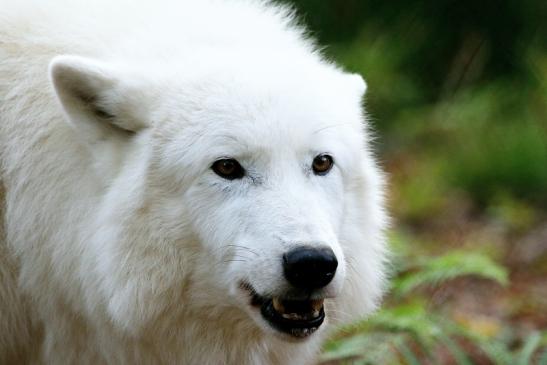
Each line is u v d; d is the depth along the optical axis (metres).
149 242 8.73
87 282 9.10
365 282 9.55
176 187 8.67
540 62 22.75
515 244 17.05
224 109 8.57
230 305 8.88
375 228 9.64
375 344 11.28
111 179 8.88
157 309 8.89
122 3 9.66
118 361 9.45
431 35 24.55
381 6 25.03
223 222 8.51
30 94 9.19
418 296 14.03
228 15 9.73
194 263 8.78
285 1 24.27
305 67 9.12
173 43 9.23
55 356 9.79
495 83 23.16
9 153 9.22
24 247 9.27
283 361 9.74
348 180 9.20
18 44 9.38
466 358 11.13
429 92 24.25
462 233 18.02
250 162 8.51
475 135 21.56
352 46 23.53
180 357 9.25
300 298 8.21
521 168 19.92
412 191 19.81
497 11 24.06
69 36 9.36
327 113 8.84
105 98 8.78
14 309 9.62
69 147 9.10
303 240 8.09
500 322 13.51
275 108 8.56
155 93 8.79
